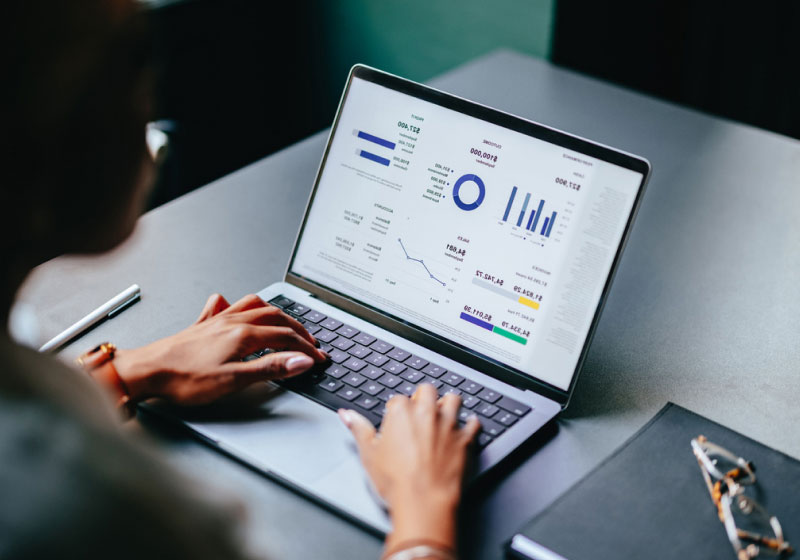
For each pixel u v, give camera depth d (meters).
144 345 1.02
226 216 1.30
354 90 1.08
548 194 0.97
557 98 1.66
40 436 0.47
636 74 2.73
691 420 0.90
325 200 1.09
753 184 1.41
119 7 0.56
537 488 0.84
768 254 1.24
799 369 1.01
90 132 0.58
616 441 0.90
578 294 0.94
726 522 0.76
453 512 0.72
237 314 0.97
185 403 0.89
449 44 2.66
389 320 1.03
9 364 0.50
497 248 0.99
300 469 0.83
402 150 1.05
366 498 0.79
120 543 0.46
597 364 1.02
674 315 1.11
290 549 0.76
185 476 0.53
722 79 2.76
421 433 0.79
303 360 0.91
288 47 2.92
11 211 0.56
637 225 1.31
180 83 2.57
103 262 1.17
